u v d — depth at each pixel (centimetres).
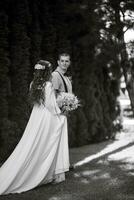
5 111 626
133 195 438
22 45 654
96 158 693
